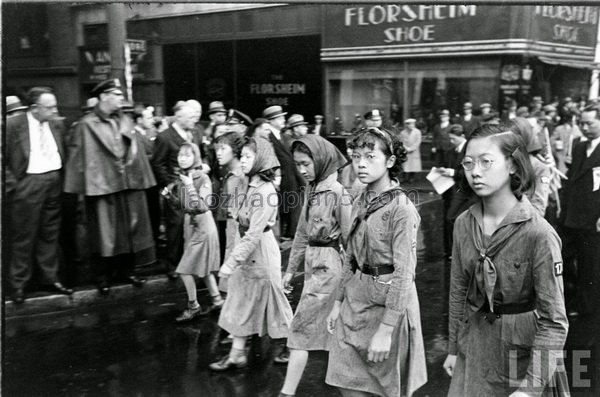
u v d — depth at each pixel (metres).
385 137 2.74
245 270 3.82
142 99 5.73
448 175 5.87
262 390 3.65
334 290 3.31
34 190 4.51
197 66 5.92
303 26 6.14
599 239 4.67
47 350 4.12
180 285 5.26
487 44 7.18
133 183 4.82
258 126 5.39
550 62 7.78
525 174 2.35
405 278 2.70
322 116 6.43
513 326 2.42
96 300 4.88
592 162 4.64
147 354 4.09
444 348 4.23
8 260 4.54
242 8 5.89
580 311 4.73
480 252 2.43
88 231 4.81
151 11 5.61
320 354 4.26
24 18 4.86
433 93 6.99
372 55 6.52
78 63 5.14
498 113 7.41
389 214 2.75
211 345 4.25
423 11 6.71
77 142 4.64
